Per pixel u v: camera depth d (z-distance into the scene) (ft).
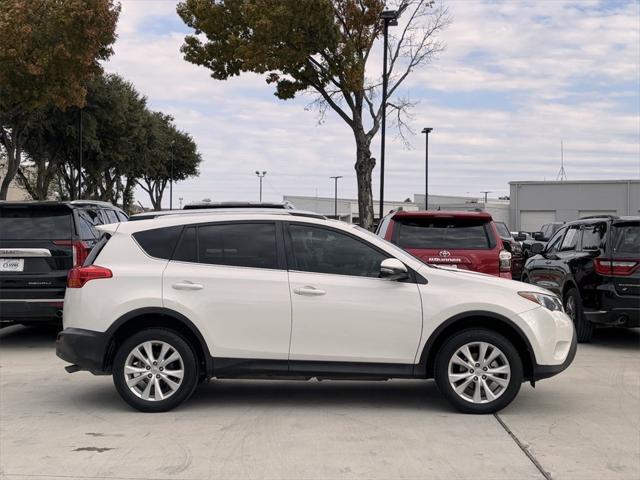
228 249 21.22
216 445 17.89
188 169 177.06
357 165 77.10
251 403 22.30
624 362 29.50
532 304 20.86
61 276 30.71
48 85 68.90
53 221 31.17
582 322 33.81
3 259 30.66
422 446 17.81
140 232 21.48
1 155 104.42
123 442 18.17
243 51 69.97
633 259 30.99
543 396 23.31
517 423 19.98
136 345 20.84
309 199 228.84
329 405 22.06
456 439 18.43
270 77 77.15
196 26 74.79
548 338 20.71
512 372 20.61
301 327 20.59
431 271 21.11
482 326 21.15
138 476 15.70
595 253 32.27
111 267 21.07
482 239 29.68
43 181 111.45
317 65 73.41
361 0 74.64
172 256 21.20
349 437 18.57
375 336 20.61
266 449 17.56
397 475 15.74
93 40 68.64
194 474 15.80
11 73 66.39
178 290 20.71
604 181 164.04
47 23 65.62
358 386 24.84
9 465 16.46
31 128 97.14
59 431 19.21
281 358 20.66
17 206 31.07
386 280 20.86
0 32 62.03
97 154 113.70
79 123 98.07
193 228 21.43
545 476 15.75
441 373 20.76
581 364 29.04
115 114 108.47
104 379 25.94
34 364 28.73
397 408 21.68
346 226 21.49
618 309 31.09
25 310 30.55
